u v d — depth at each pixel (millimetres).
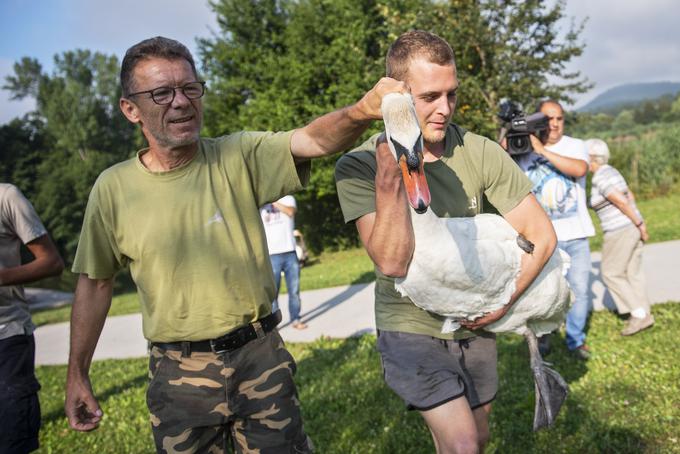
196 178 2748
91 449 5215
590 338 6078
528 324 3320
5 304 3828
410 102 2357
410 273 2736
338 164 3025
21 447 3744
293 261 8133
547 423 3053
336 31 22547
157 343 2820
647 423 4020
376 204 2635
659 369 4918
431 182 2975
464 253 2703
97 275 2896
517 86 16641
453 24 16531
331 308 9492
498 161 2965
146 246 2713
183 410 2734
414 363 2848
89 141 53781
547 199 5402
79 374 2996
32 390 3830
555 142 5578
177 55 2684
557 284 3156
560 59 16922
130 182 2764
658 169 22969
